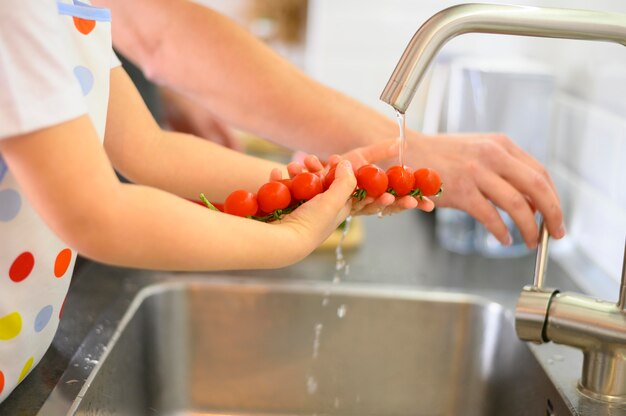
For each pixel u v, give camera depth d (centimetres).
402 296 110
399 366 112
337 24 215
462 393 109
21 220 69
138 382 103
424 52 66
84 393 81
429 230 144
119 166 89
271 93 99
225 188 90
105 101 76
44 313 76
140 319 105
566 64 144
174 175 89
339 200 68
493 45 184
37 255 71
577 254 131
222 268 65
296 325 112
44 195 58
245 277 115
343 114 99
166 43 101
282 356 113
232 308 112
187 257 63
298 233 67
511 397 97
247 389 113
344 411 112
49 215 59
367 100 220
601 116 123
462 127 143
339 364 113
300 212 68
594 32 70
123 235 60
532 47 166
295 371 113
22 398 79
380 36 215
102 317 99
